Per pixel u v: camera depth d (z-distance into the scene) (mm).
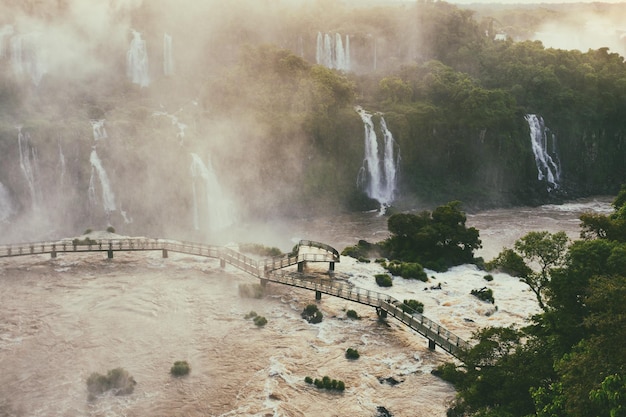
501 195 134000
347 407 46812
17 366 51688
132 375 50562
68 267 73688
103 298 65125
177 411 45906
